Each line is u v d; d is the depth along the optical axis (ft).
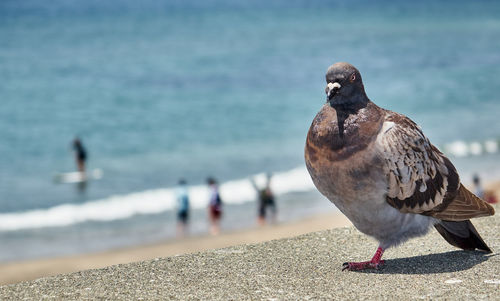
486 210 13.64
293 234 64.13
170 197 82.43
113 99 157.38
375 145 12.89
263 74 194.59
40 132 124.26
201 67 210.38
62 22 388.16
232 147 110.93
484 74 186.60
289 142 113.39
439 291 11.68
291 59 227.81
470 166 93.15
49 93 165.17
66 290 12.51
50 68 207.72
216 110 144.05
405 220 13.33
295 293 11.89
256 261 14.21
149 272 13.55
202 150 109.50
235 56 236.43
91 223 72.49
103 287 12.63
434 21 391.86
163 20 407.23
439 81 176.86
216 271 13.51
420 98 153.99
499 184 80.23
